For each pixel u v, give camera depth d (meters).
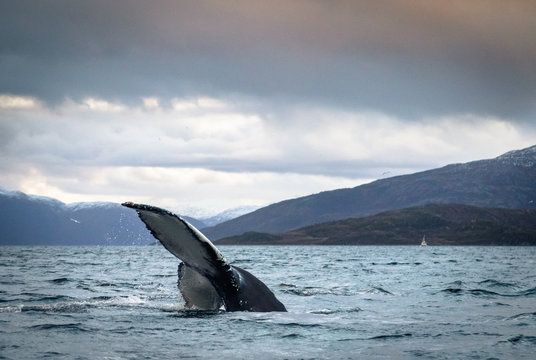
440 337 39.38
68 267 149.25
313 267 158.50
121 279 95.44
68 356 33.12
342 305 54.88
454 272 130.12
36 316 45.12
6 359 32.31
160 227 38.19
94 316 45.12
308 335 39.00
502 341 38.12
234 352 34.59
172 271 127.50
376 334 40.03
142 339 37.38
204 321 41.78
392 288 77.25
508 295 66.88
